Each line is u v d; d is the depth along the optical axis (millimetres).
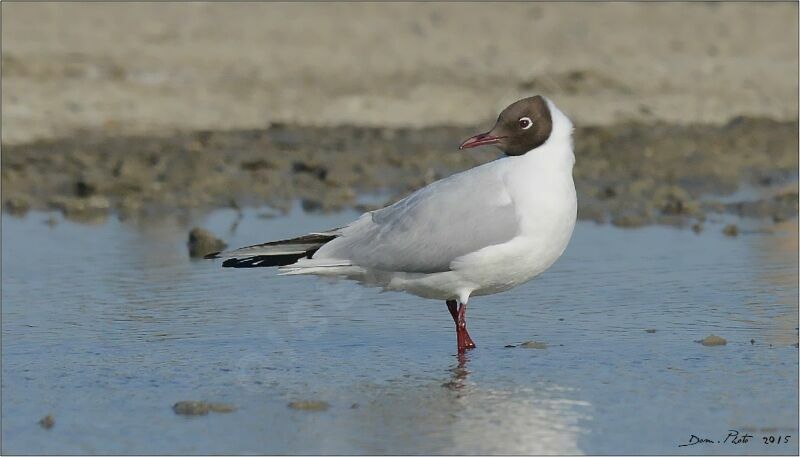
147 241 16359
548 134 11297
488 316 12695
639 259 15141
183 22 28422
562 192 11164
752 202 18312
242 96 24312
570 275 14359
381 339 11953
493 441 9242
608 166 20688
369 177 20016
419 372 10867
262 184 19594
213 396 10258
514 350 11500
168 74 25109
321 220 17562
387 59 26781
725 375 10680
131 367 11031
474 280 11250
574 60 26906
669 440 9266
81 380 10680
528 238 11039
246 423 9633
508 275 11234
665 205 18281
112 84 24344
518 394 10258
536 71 25812
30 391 10406
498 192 11117
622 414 9797
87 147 21172
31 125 22141
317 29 28562
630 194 18922
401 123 23297
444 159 20781
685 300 13133
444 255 11070
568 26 29547
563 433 9406
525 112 11297
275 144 21688
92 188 18953
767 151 21375
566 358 11227
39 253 15617
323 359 11266
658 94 25047
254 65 26016
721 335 11828
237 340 11891
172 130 22359
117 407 10016
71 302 13242
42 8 28500
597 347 11531
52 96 23484
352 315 12812
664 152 21250
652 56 27531
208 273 14570
